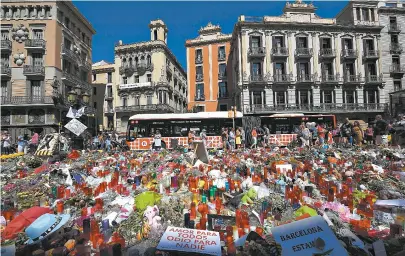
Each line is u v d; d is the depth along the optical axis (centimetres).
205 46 4794
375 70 3706
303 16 3675
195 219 480
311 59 3594
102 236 394
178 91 5934
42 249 348
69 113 1540
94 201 570
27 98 3275
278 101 3541
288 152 1309
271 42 3556
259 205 512
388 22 3816
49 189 662
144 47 4916
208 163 999
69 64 3722
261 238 350
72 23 3847
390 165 914
